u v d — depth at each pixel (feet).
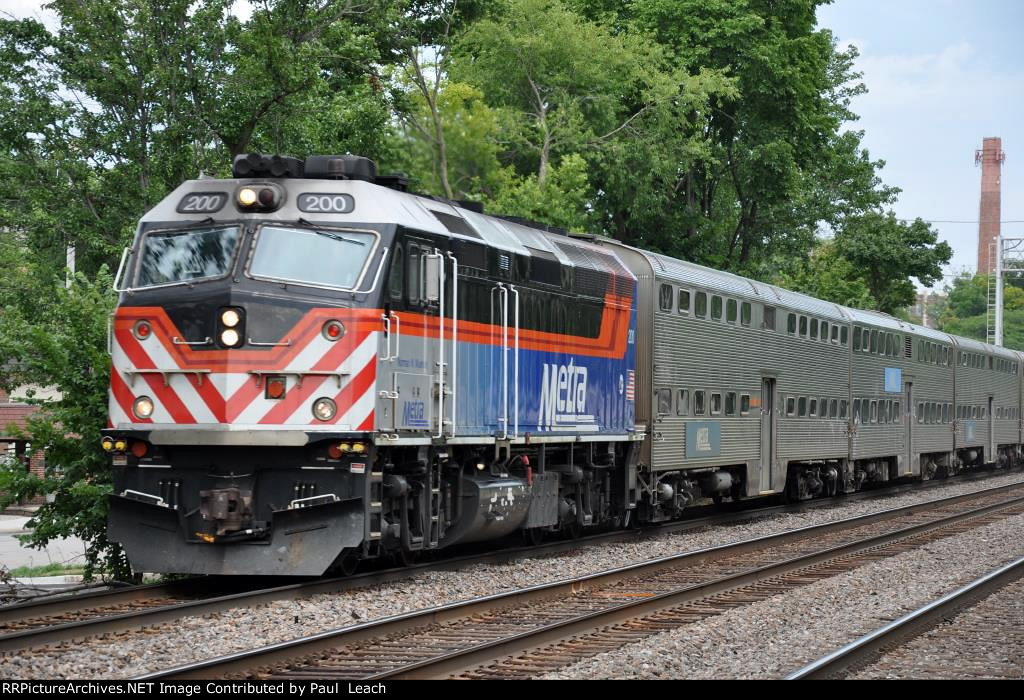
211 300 61.36
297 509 60.75
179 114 95.76
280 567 60.95
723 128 219.82
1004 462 234.79
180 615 53.31
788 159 208.13
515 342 78.18
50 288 98.02
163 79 94.43
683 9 198.18
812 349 137.49
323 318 61.05
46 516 75.87
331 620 54.13
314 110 105.09
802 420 133.90
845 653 47.21
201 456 62.08
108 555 77.00
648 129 191.21
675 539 96.99
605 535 94.12
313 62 98.37
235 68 96.48
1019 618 60.23
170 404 61.77
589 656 48.39
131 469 63.10
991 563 83.82
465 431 71.97
